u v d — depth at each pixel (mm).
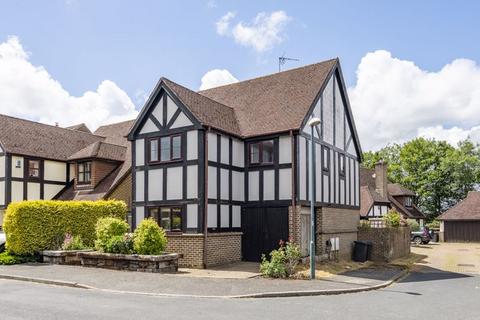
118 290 11805
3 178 24391
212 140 18266
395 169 62938
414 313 9953
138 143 19656
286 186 18484
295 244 16812
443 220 44062
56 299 10508
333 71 21969
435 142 62406
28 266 16016
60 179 26906
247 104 21828
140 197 19328
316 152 19953
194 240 17391
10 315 8742
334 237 21172
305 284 13367
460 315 9859
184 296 11234
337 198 21875
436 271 19844
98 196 23844
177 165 18344
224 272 15914
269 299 11297
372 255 22953
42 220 17625
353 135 24703
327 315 9398
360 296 12242
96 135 31078
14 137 25547
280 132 18641
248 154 19750
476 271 19922
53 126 29094
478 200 43906
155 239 15648
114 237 16250
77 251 17000
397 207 46906
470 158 58188
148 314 9016
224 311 9531
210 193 17906
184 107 18281
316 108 20250
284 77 22531
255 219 19156
